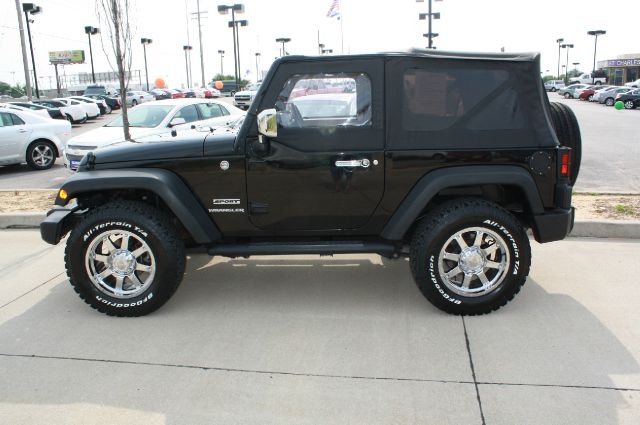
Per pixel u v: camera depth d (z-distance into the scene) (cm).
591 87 5125
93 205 444
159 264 403
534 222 404
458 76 389
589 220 600
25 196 847
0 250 593
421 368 333
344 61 389
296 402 301
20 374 335
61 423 287
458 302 397
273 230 418
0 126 1177
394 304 430
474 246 394
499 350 353
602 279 472
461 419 283
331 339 374
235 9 4038
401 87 389
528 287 457
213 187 409
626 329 379
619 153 1265
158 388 317
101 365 345
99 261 416
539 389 308
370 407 295
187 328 396
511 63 389
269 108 396
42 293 468
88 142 981
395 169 395
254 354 355
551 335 372
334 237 426
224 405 300
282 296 452
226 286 475
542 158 395
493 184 394
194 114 1120
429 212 409
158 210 413
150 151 411
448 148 393
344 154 395
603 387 309
